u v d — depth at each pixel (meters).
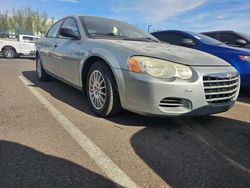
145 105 3.04
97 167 2.36
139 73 3.04
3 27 39.78
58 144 2.77
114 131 3.19
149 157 2.59
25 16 41.03
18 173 2.21
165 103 3.03
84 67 3.94
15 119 3.45
